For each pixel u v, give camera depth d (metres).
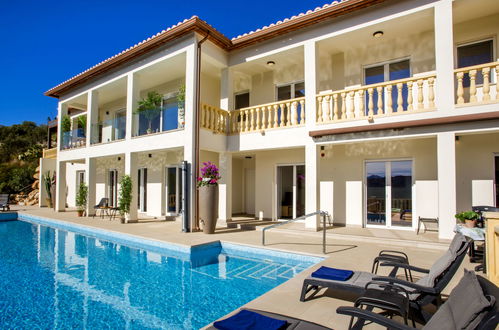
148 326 3.81
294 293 4.09
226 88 10.95
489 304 1.48
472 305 1.64
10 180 23.28
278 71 11.52
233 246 7.55
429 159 8.70
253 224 10.12
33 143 39.41
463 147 8.17
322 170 10.36
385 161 9.41
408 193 9.04
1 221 13.84
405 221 9.02
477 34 8.12
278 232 8.97
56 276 5.82
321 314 3.43
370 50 9.62
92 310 4.29
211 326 2.59
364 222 9.64
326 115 8.90
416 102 8.74
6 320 3.99
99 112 17.47
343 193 9.97
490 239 4.23
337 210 10.04
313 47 9.09
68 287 5.22
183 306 4.42
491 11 7.76
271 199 11.41
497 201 7.77
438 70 7.30
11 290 5.08
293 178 11.11
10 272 6.07
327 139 8.63
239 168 14.22
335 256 6.07
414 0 7.59
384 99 9.45
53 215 13.75
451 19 7.16
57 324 3.87
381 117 7.99
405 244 7.14
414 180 8.90
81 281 5.54
